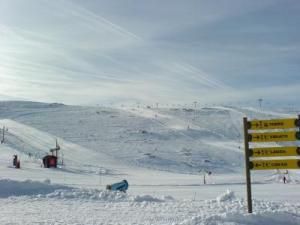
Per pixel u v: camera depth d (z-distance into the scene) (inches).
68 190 685.3
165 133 6584.6
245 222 402.9
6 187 695.1
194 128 7303.2
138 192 1519.4
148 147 5452.8
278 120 459.2
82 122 7066.9
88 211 514.6
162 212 501.7
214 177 3282.5
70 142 5310.0
